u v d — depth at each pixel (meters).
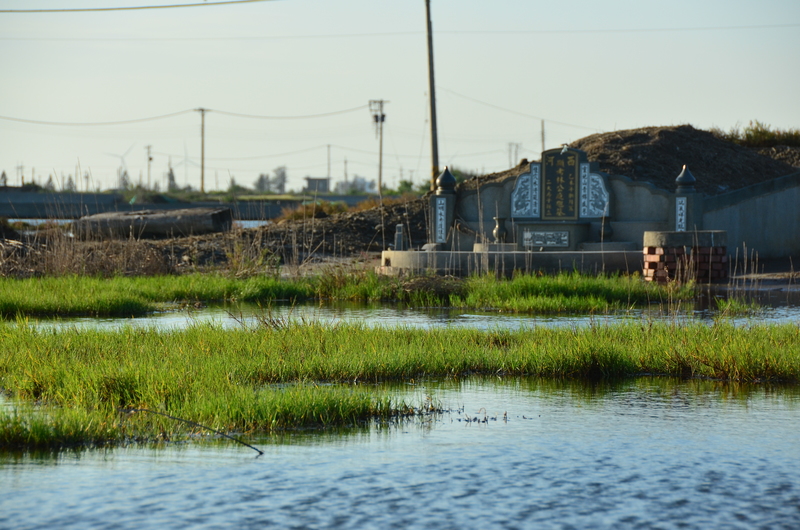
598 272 36.34
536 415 12.58
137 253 38.38
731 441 11.05
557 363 16.03
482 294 30.22
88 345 16.78
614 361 16.00
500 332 19.91
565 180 40.44
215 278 34.81
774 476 9.55
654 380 15.51
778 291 33.06
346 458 10.23
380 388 14.60
